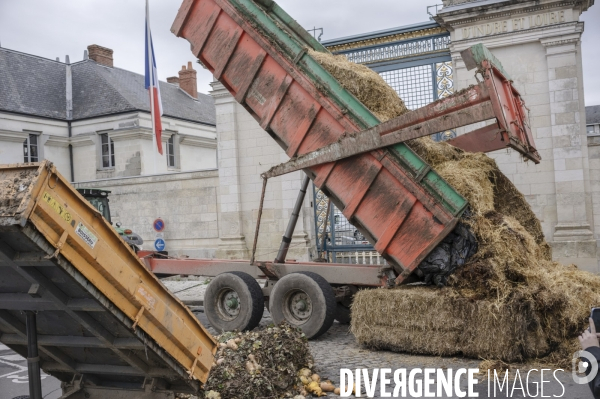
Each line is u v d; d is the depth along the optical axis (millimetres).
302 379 5934
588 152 13484
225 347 6105
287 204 16422
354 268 8406
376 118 7344
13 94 26688
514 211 8484
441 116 6828
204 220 18469
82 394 4684
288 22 9492
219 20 8602
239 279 8805
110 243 3643
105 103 28062
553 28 13211
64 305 3676
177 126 30469
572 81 13195
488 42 13695
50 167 3182
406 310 7133
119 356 4246
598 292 7082
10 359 8102
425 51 14328
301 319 8359
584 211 13148
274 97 8102
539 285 6625
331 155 7555
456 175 7324
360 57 14984
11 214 3006
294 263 9156
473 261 6848
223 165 17203
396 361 6977
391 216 7277
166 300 4066
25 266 3426
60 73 30500
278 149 16656
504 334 6477
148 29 22109
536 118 13586
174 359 4152
